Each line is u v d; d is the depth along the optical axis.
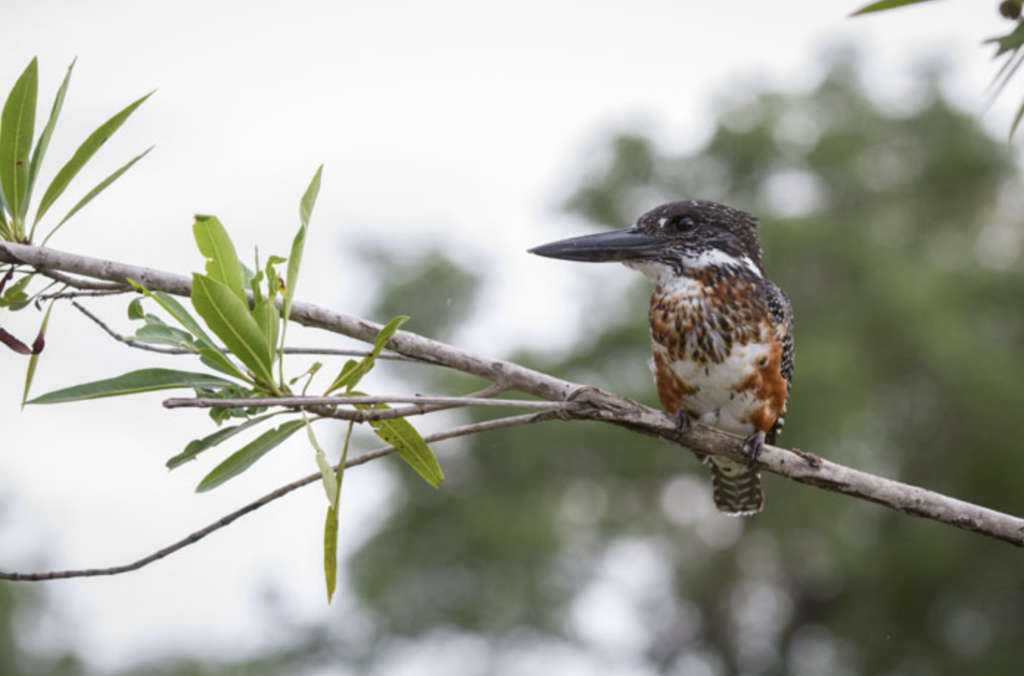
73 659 14.05
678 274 5.69
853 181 22.02
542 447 19.19
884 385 20.86
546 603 19.33
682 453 19.42
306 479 3.92
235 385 3.91
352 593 19.17
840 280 21.05
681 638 21.25
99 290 4.06
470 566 19.25
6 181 3.99
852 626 20.58
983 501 21.03
